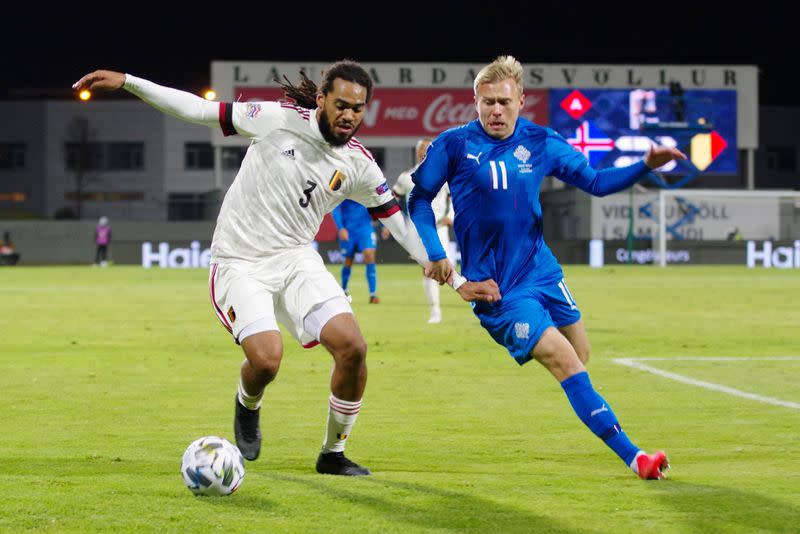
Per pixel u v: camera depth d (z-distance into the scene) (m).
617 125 102.00
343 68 11.12
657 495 10.25
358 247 41.50
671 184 103.25
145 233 102.38
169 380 19.22
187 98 11.32
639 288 52.88
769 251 90.38
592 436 13.82
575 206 99.44
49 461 11.94
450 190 12.21
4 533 8.81
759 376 19.95
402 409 16.05
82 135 136.38
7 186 139.12
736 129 103.69
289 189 11.44
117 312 36.12
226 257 11.64
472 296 11.77
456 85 104.31
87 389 18.05
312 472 11.48
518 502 9.96
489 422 14.88
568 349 11.47
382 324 31.23
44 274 73.56
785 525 9.11
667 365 21.61
